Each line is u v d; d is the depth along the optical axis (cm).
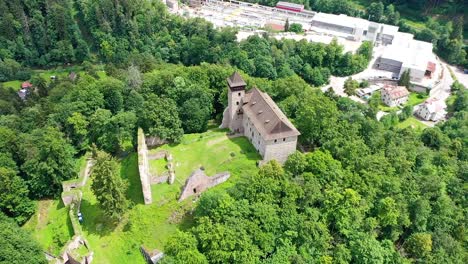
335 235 9312
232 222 8400
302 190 9294
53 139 11175
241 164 10669
